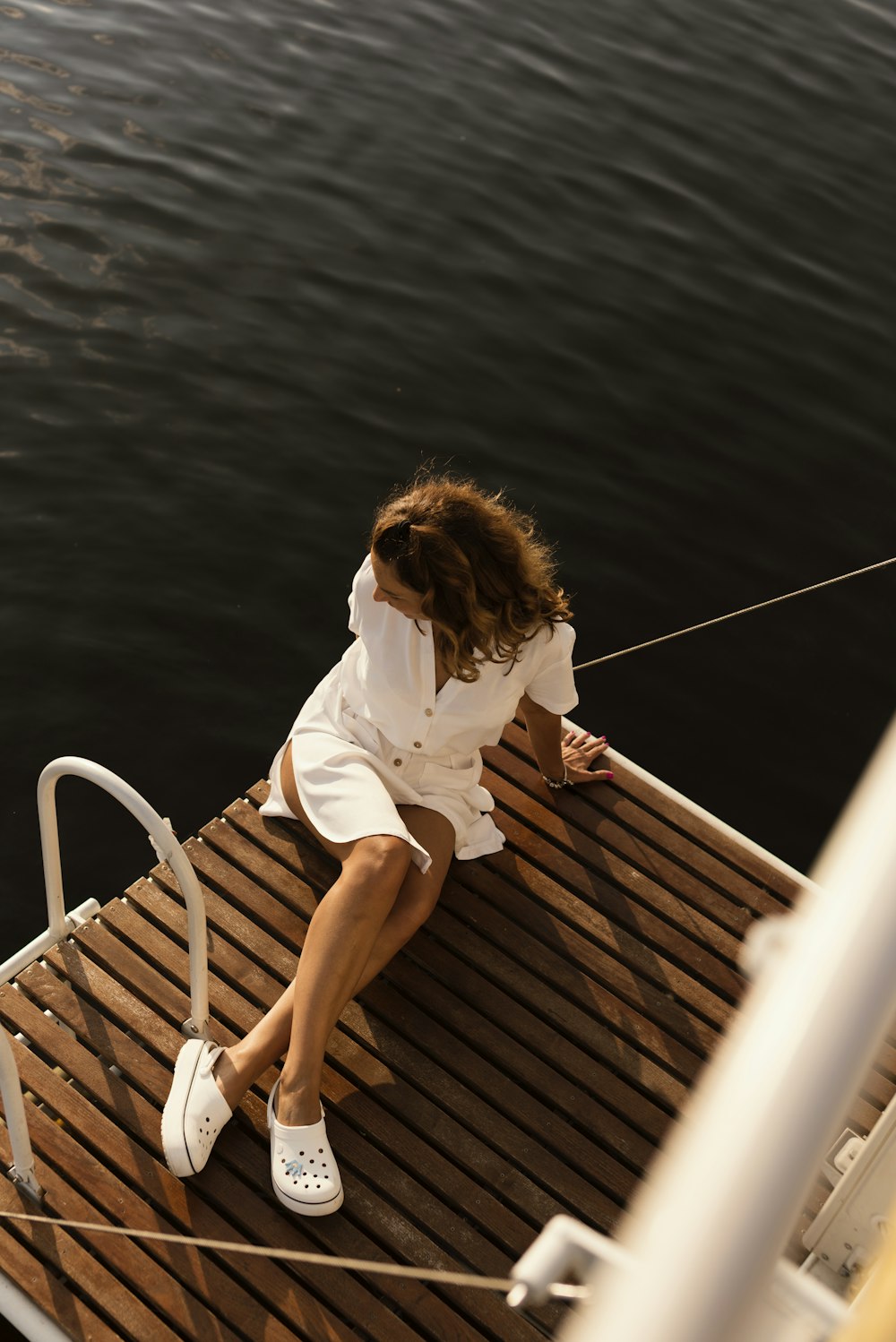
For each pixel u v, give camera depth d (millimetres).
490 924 2805
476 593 2301
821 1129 364
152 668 4547
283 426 5504
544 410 5871
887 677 5016
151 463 5207
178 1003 2602
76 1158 2350
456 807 2643
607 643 4969
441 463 5512
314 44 8234
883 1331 337
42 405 5324
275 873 2852
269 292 6145
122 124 7020
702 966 2766
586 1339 385
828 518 5629
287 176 6938
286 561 4980
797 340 6609
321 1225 2285
